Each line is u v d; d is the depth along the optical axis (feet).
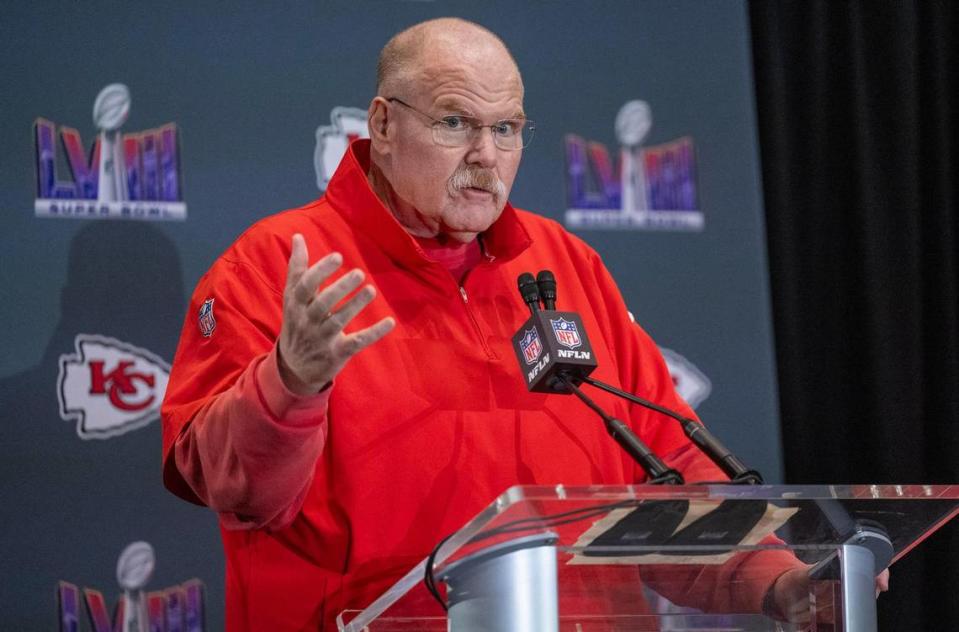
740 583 17.83
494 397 23.93
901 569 39.83
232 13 32.35
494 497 23.17
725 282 35.63
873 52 40.37
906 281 39.75
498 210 24.16
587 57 35.22
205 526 31.27
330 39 33.09
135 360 30.83
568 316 21.56
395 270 24.45
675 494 14.98
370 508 22.35
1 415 29.66
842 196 40.22
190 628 30.89
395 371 23.35
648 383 26.81
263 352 22.40
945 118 40.75
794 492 15.65
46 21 30.76
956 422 39.91
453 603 16.31
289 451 18.83
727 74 36.37
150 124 31.40
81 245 30.60
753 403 35.47
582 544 16.25
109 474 30.48
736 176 36.11
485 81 23.75
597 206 34.83
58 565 29.89
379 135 24.81
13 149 30.19
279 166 32.37
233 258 24.06
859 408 39.81
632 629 17.31
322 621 22.31
